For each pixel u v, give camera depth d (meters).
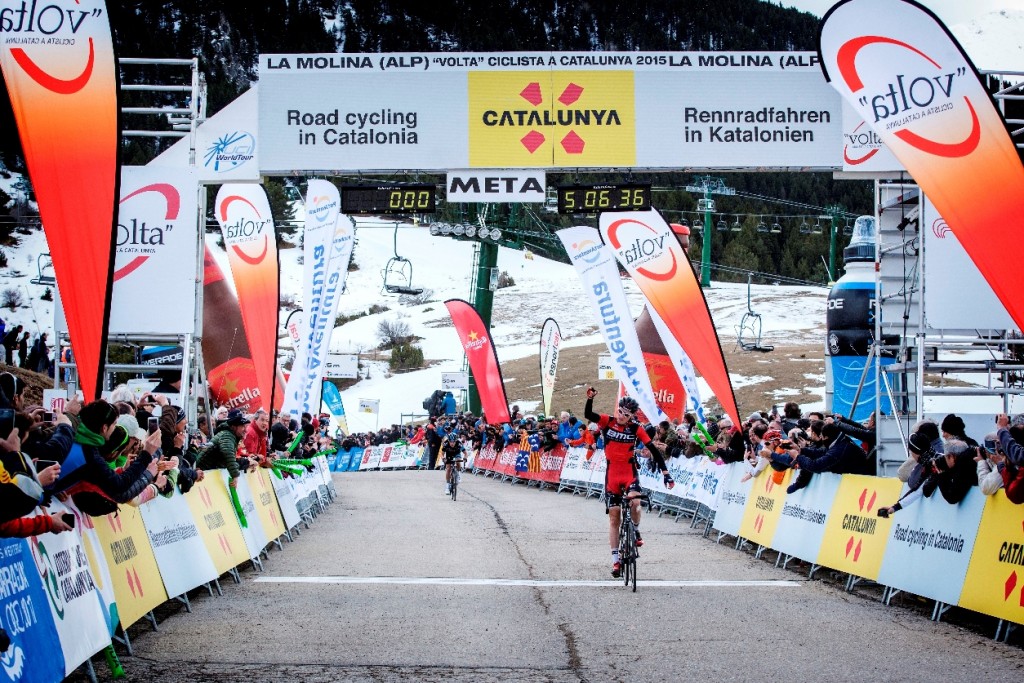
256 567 9.02
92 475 5.20
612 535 8.43
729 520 11.45
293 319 25.92
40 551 4.41
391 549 10.55
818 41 8.95
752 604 7.21
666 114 12.34
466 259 113.12
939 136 8.54
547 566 9.23
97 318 7.62
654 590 7.86
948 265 11.76
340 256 16.12
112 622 5.24
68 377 12.80
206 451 8.83
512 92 12.37
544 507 16.36
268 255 13.92
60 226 7.66
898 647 5.65
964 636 6.00
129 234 12.30
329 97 12.40
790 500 9.55
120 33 116.50
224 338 17.28
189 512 7.36
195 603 7.11
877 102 8.77
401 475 29.48
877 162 12.34
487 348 25.72
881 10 8.67
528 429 23.73
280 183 75.50
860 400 19.38
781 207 106.69
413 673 4.96
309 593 7.59
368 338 81.94
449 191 12.38
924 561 6.82
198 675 4.89
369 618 6.53
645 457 16.62
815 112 12.38
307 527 13.09
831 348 19.88
